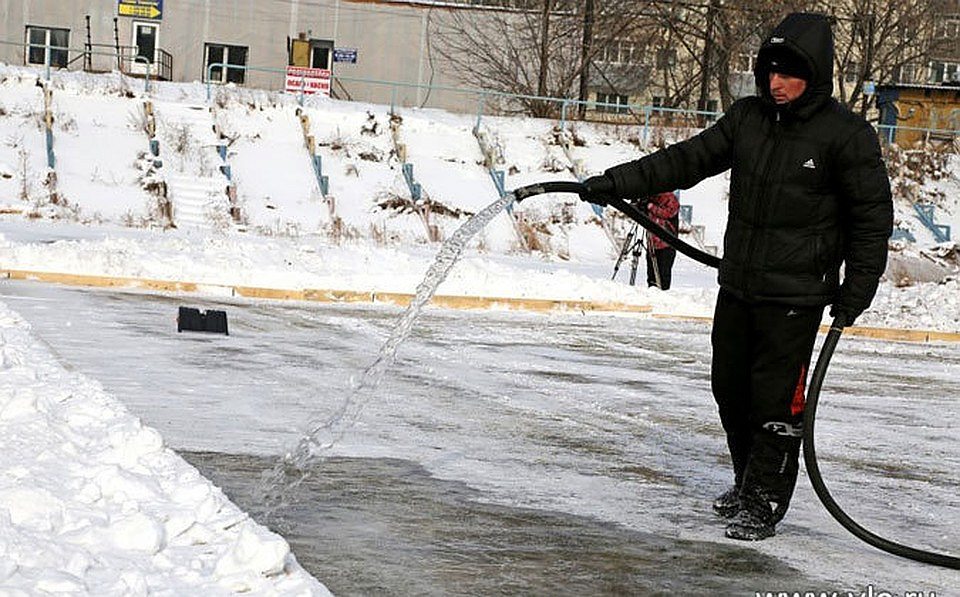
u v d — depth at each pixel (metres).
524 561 5.34
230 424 8.00
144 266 17.61
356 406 9.06
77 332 11.97
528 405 9.77
